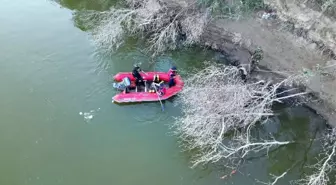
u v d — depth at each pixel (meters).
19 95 12.92
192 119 11.30
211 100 11.48
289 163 11.38
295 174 11.05
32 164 10.84
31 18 16.53
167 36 14.98
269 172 11.09
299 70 13.09
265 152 11.60
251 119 11.73
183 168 10.98
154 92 12.75
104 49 14.85
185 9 15.00
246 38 14.36
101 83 13.41
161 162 11.12
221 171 10.99
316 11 13.12
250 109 11.54
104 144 11.52
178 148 11.48
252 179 10.88
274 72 13.29
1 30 15.66
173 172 10.89
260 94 12.67
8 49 14.73
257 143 10.78
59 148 11.31
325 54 13.20
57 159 11.02
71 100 12.80
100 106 12.66
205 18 14.70
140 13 15.09
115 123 12.15
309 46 13.49
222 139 11.53
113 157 11.18
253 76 13.37
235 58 14.31
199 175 10.84
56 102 12.72
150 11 14.95
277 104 12.89
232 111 11.48
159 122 12.24
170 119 12.33
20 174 10.58
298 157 11.54
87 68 14.03
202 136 11.10
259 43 14.13
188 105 12.44
